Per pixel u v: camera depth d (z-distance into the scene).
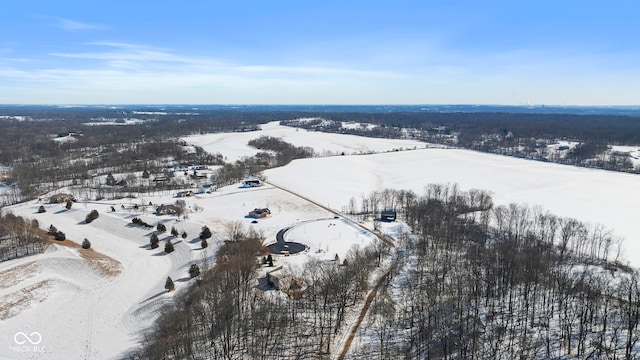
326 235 161.12
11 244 141.75
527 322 96.69
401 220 183.50
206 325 92.50
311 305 103.69
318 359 85.56
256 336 88.25
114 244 156.75
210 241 153.25
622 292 102.69
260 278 119.06
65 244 148.38
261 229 168.00
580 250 151.25
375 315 101.25
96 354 92.75
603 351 83.94
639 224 184.25
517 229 163.75
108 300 117.00
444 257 130.75
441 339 88.44
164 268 138.12
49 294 116.81
